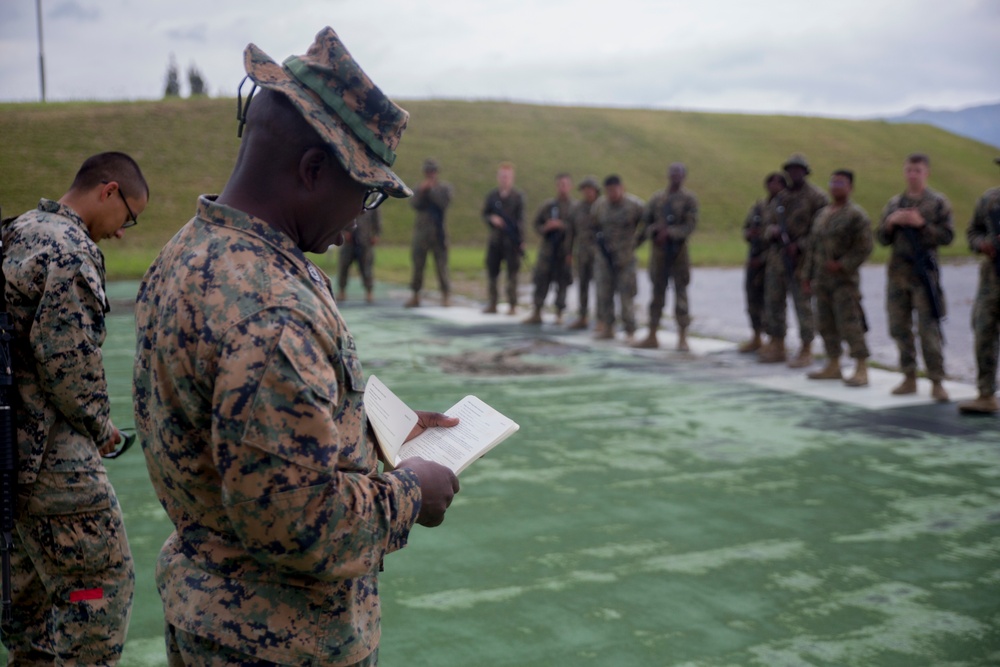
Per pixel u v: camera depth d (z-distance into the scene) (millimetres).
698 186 32156
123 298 13336
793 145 38438
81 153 23641
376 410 1678
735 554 3975
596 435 6035
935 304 7090
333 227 1477
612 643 3131
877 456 5551
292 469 1266
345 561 1335
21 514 2305
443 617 3322
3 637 2426
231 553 1422
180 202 22578
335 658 1441
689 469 5266
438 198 13195
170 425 1395
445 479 1548
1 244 2207
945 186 37625
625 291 10281
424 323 11703
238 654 1398
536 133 33375
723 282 18656
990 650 3109
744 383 7895
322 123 1367
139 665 2939
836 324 7895
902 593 3580
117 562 2426
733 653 3068
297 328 1305
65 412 2289
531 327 11500
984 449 5707
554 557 3922
